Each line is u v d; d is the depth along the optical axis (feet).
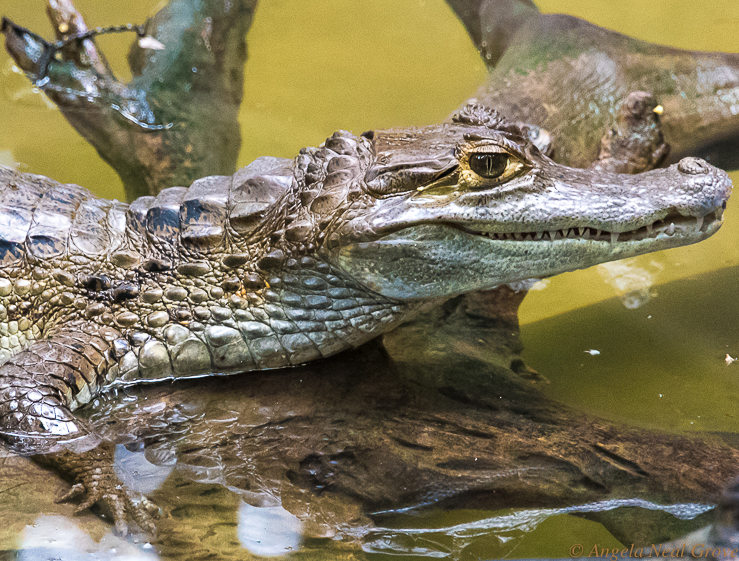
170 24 19.08
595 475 8.45
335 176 9.96
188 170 15.40
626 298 12.72
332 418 9.50
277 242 10.09
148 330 10.26
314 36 21.66
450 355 11.10
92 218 11.32
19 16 21.21
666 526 7.73
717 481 8.13
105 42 20.40
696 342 11.34
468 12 20.49
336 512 8.15
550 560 7.49
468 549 7.70
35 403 9.07
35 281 10.52
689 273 13.24
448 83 19.22
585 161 15.25
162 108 16.90
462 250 9.72
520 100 16.22
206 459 8.83
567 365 10.95
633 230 9.87
